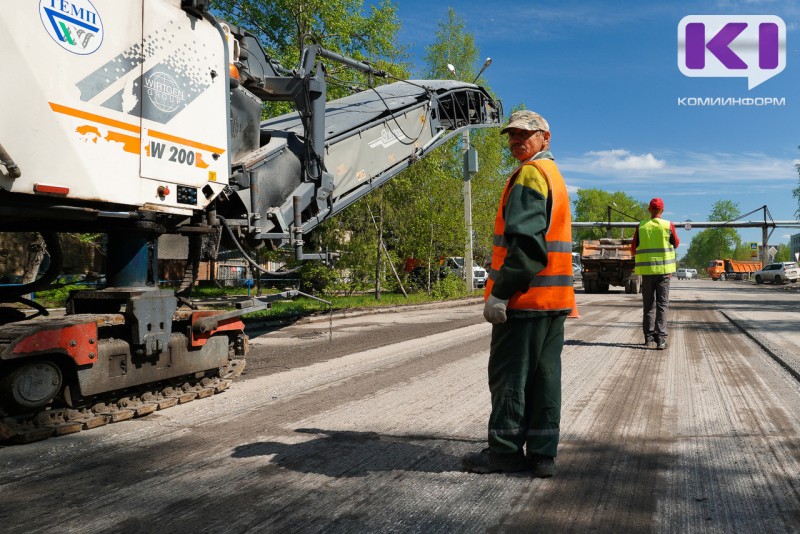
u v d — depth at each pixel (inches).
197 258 214.4
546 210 105.9
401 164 374.6
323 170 289.9
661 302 287.1
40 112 138.9
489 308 107.2
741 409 167.9
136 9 163.5
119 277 175.0
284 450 131.8
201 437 143.0
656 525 92.1
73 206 149.9
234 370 207.2
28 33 136.6
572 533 89.4
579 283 1571.1
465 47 1290.6
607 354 271.4
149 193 167.3
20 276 596.7
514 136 113.6
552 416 112.2
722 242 4446.4
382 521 93.8
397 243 726.5
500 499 102.4
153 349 168.1
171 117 174.7
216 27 194.7
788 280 1738.4
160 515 96.7
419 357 267.9
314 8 640.4
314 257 263.4
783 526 91.7
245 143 242.7
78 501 102.8
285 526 92.1
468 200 786.2
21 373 136.3
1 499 104.0
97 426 152.4
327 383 209.5
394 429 148.6
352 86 360.5
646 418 157.9
